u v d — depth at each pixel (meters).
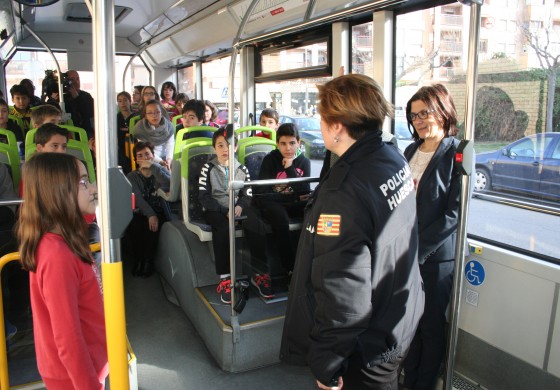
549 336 2.35
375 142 1.49
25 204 1.52
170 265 4.03
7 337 2.58
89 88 9.36
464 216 1.90
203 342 3.29
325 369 1.39
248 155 4.07
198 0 5.38
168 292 4.11
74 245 1.52
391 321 1.49
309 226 1.51
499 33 2.51
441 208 2.38
